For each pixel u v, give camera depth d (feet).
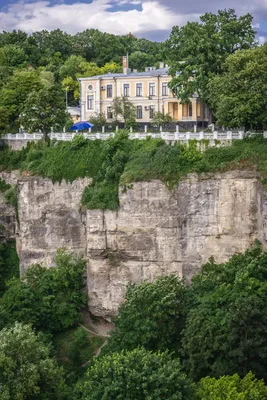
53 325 231.50
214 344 173.78
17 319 221.87
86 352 223.71
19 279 251.19
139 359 162.40
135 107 315.58
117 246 232.12
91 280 237.25
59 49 531.50
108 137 252.62
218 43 261.85
